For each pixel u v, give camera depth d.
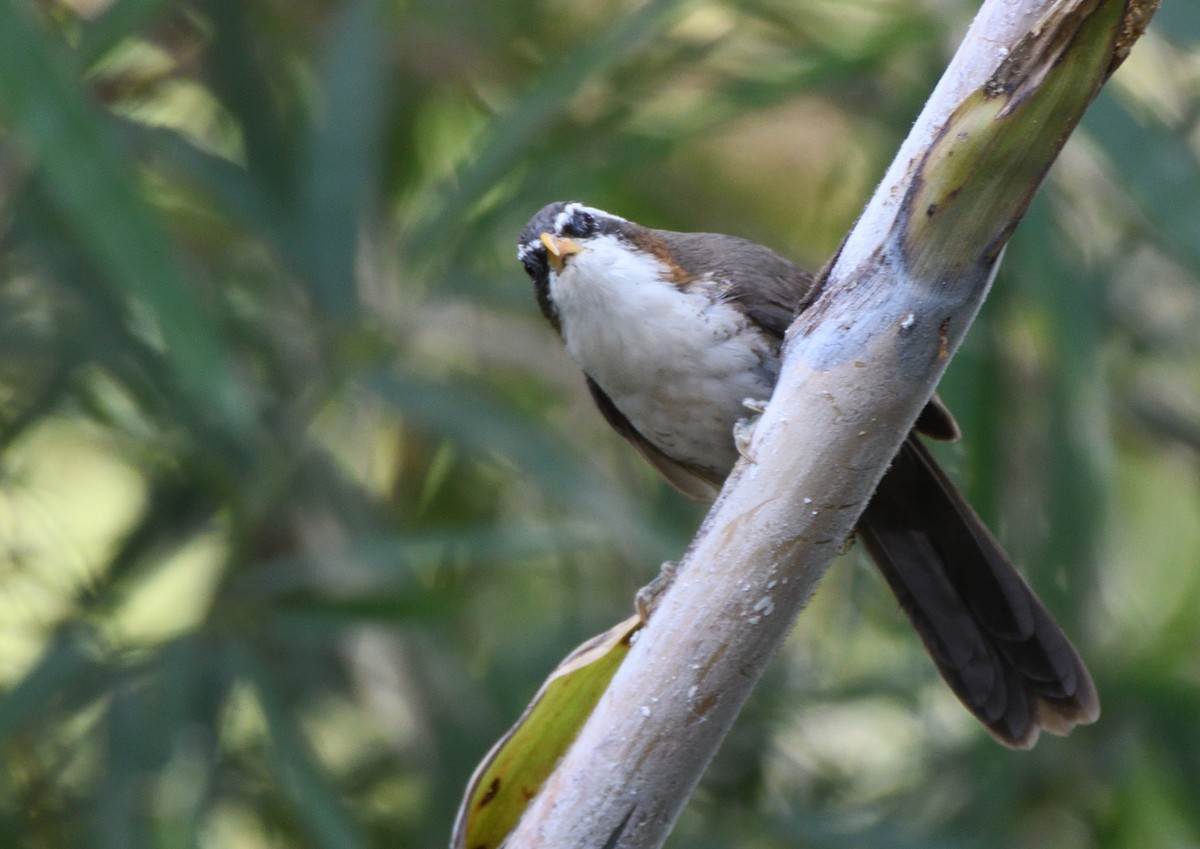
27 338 10.51
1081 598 10.06
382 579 10.38
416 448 12.43
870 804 10.76
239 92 11.14
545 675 10.70
